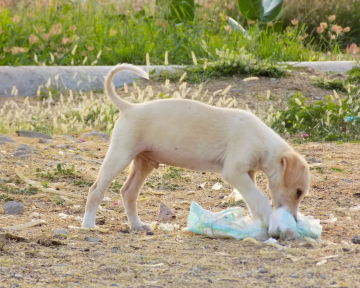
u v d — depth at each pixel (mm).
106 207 8531
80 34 20469
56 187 9258
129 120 7117
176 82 17203
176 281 5270
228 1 27062
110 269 5602
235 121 7043
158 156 7199
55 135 12992
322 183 9719
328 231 7176
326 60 21984
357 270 5504
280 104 15641
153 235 7020
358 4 29094
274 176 6977
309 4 28203
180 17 22656
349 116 13977
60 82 16828
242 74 17797
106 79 7168
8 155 10742
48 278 5336
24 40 19266
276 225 6664
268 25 23016
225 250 6281
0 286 5086
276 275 5402
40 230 7043
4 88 16250
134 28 21141
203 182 9961
